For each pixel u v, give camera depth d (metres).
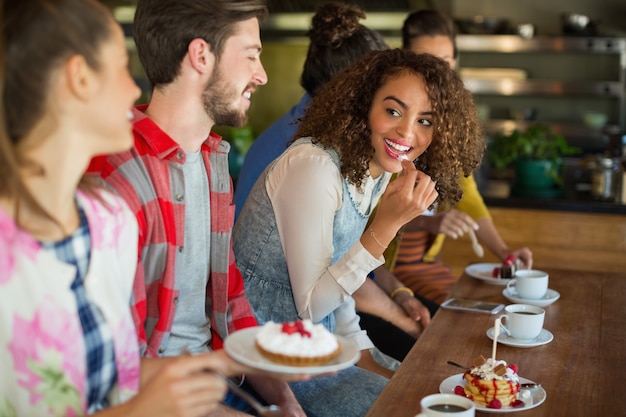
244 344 1.28
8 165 1.11
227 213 1.76
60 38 1.13
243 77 1.68
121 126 1.21
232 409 1.66
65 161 1.18
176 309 1.74
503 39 6.25
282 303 2.08
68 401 1.21
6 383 1.19
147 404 1.13
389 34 5.88
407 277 3.14
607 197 4.04
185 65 1.63
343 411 1.96
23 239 1.16
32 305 1.17
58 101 1.15
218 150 1.75
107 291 1.27
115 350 1.27
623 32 6.62
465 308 2.20
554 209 3.92
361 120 2.06
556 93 6.27
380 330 2.72
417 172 1.92
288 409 1.80
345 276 1.94
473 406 1.34
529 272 2.38
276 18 5.95
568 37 6.16
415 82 2.03
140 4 1.65
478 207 3.14
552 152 4.22
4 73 1.12
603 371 1.74
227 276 1.79
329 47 2.72
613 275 2.69
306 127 2.14
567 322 2.12
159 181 1.61
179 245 1.65
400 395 1.56
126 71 1.23
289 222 2.01
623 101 6.35
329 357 1.24
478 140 2.23
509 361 1.79
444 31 3.24
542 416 1.48
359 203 2.13
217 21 1.62
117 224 1.31
